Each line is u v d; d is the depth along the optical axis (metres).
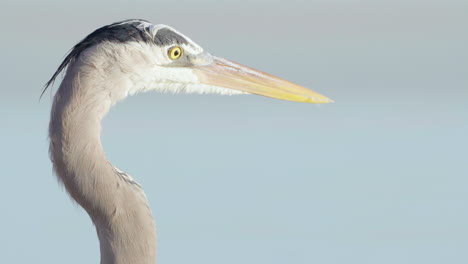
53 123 5.01
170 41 5.62
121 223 5.03
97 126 5.07
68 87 5.04
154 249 5.15
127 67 5.28
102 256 5.12
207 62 6.02
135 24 5.44
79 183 4.98
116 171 5.10
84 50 5.17
